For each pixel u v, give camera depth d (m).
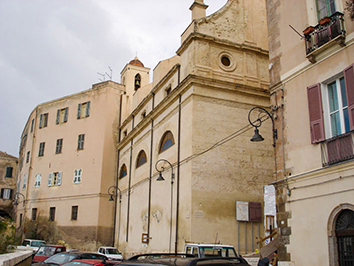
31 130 43.97
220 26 22.83
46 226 37.62
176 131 22.39
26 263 9.61
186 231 19.16
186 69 21.95
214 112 20.95
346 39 10.90
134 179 30.05
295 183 12.10
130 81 39.81
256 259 15.90
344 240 10.27
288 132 12.77
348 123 10.77
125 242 30.17
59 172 38.75
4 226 10.00
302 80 12.47
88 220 34.69
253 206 20.19
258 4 24.78
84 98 39.72
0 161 51.53
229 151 20.67
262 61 23.39
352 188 10.09
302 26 12.80
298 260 11.52
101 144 36.47
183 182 20.48
